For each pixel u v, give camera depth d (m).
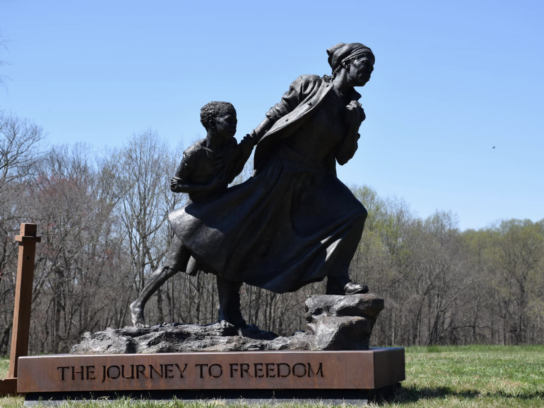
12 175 28.78
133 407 5.86
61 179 27.80
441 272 40.66
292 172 7.51
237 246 7.45
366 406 5.97
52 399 6.55
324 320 6.70
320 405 5.93
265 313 29.75
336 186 7.75
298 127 7.47
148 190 29.09
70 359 6.52
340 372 6.26
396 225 40.59
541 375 10.41
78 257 27.89
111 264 28.23
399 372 7.39
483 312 52.94
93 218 27.28
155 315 33.56
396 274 37.44
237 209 7.48
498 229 57.56
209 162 7.36
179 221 7.46
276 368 6.32
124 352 6.71
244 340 6.89
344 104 7.57
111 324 32.84
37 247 26.09
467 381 9.10
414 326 41.09
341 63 7.53
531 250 48.00
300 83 7.61
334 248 7.45
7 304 28.09
